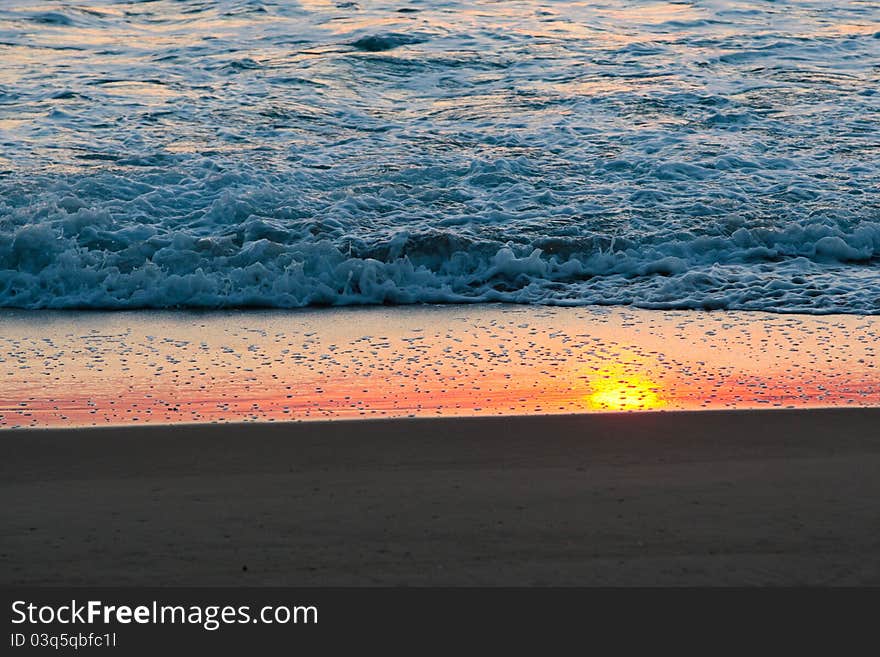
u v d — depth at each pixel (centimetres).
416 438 878
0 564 635
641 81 2758
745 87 2683
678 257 1631
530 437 878
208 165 2011
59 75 2900
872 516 697
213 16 3681
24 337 1293
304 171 1977
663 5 3753
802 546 651
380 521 695
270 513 711
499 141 2219
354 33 3375
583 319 1372
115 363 1165
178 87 2744
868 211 1783
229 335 1304
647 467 801
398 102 2620
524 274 1572
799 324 1325
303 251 1563
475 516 702
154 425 923
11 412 977
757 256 1639
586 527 682
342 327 1346
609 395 1027
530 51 3130
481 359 1174
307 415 959
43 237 1577
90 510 720
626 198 1867
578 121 2380
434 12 3675
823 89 2655
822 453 831
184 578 619
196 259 1577
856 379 1084
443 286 1530
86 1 3909
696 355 1184
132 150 2134
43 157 2073
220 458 830
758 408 972
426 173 1981
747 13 3631
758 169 2023
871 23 3497
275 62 3016
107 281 1505
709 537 666
